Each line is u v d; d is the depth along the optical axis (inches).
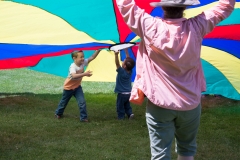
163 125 114.2
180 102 111.5
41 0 182.4
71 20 190.4
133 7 112.1
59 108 252.4
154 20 111.3
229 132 226.5
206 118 258.1
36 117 252.5
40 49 185.5
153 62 112.6
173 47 108.6
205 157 185.0
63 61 255.0
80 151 188.9
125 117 264.1
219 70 223.3
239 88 225.6
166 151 115.3
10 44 177.6
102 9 185.6
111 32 199.8
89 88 370.6
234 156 186.9
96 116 263.4
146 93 112.6
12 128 224.4
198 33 112.5
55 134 217.2
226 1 116.5
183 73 112.6
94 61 270.8
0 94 324.5
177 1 111.9
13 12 186.9
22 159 177.2
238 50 211.8
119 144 201.2
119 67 255.3
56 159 177.9
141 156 184.1
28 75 432.1
